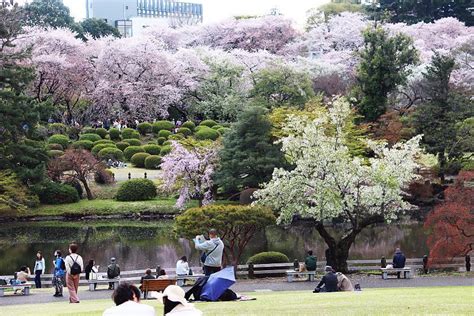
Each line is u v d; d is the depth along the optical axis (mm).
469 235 29234
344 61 82375
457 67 71125
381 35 56562
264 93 67875
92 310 15258
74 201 56750
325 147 29812
